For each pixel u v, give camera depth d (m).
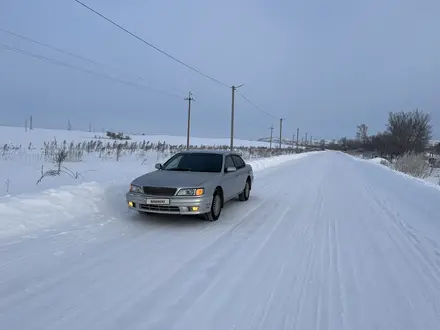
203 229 6.45
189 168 7.93
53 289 3.75
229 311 3.41
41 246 5.05
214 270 4.46
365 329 3.16
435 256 5.21
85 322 3.12
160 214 7.45
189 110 39.41
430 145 53.41
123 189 8.90
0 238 5.24
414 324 3.27
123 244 5.36
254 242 5.74
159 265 4.57
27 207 6.19
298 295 3.82
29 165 14.48
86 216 6.82
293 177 17.41
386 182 15.52
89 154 22.16
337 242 5.86
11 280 3.92
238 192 8.95
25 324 3.05
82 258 4.69
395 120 48.78
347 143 153.00
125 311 3.34
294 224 7.07
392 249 5.53
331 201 10.07
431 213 7.98
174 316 3.28
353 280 4.28
